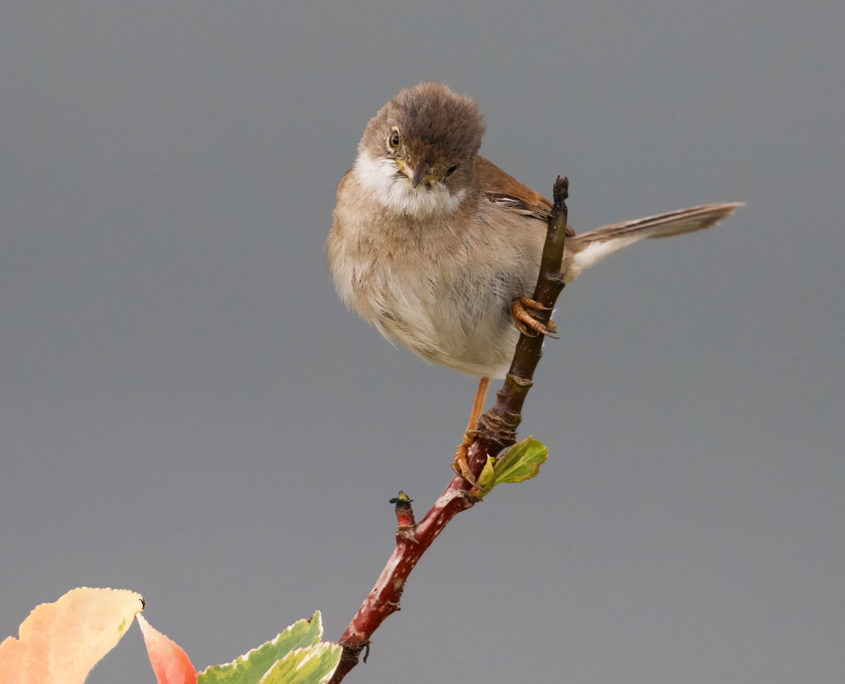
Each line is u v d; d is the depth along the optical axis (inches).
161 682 91.0
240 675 95.3
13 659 86.6
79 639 88.7
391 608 123.4
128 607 91.3
